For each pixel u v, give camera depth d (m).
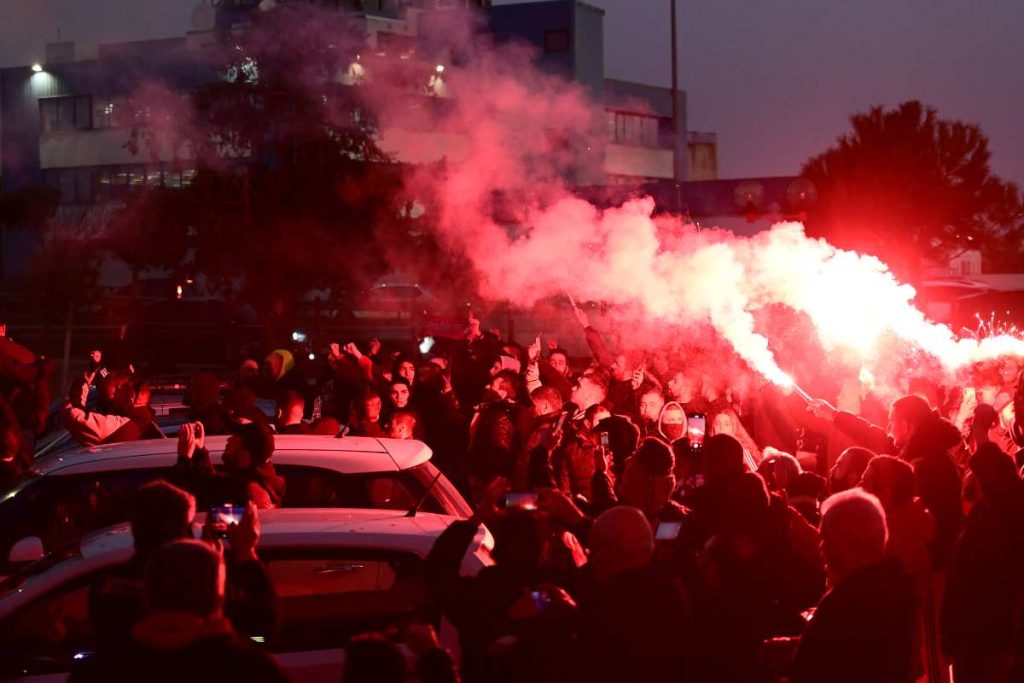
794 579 5.34
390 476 7.04
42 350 26.50
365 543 5.23
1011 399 10.16
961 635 5.89
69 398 9.23
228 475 6.43
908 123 36.88
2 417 9.57
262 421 8.27
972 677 5.93
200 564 3.56
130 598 4.64
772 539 5.07
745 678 4.57
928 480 6.68
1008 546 5.82
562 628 4.15
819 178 37.62
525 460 8.38
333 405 12.33
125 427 9.26
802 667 4.25
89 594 5.04
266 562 5.15
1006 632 5.84
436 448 11.80
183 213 25.47
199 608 3.54
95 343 29.17
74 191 51.81
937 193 36.25
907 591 4.25
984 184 36.22
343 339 26.58
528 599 4.49
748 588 4.66
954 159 36.34
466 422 12.10
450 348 17.30
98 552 5.14
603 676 4.01
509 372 10.65
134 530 4.32
